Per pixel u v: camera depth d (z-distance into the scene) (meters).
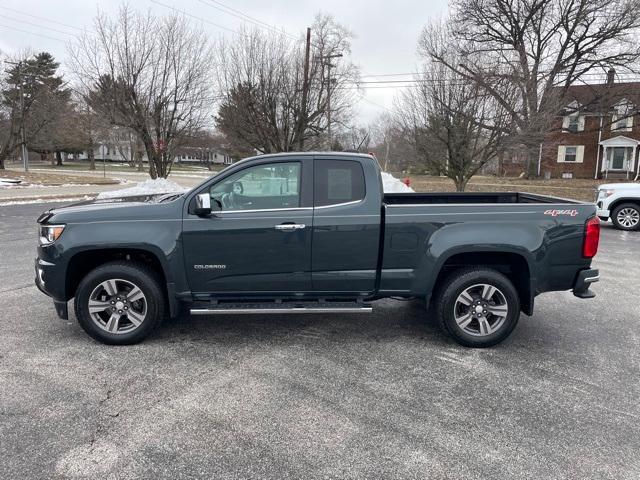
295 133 20.03
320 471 2.75
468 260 4.67
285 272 4.47
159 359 4.24
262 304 4.58
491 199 6.00
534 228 4.43
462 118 16.73
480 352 4.50
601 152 35.91
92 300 4.45
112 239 4.34
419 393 3.68
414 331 5.02
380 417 3.33
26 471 2.71
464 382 3.87
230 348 4.51
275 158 4.48
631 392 3.73
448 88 16.83
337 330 5.03
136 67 18.70
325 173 4.49
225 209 4.46
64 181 29.70
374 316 5.50
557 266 4.48
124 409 3.38
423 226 4.43
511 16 29.06
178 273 4.43
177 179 36.22
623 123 35.31
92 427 3.16
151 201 4.72
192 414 3.34
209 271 4.44
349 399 3.57
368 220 4.42
